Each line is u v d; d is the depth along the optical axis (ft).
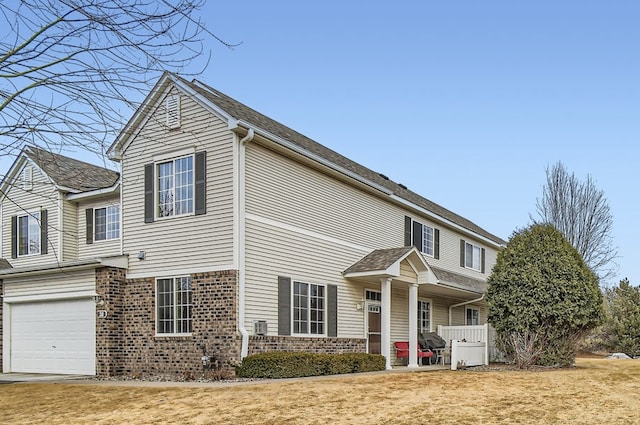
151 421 31.58
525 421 30.17
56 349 60.59
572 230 119.75
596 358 83.25
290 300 56.44
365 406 33.73
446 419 30.68
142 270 56.29
